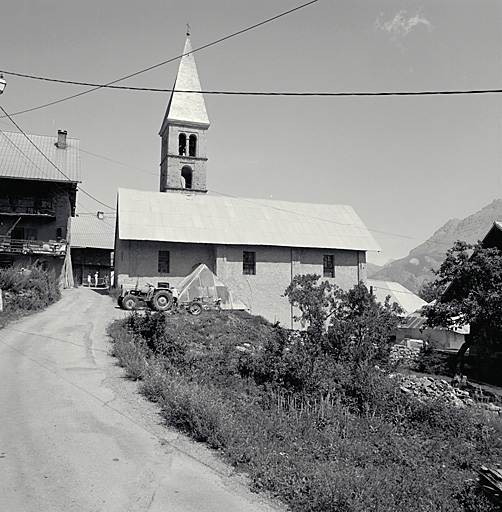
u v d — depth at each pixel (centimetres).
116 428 936
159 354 1602
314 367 1434
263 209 3956
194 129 4366
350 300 1725
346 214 4203
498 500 873
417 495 848
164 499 678
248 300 3497
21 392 1129
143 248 3309
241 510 667
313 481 766
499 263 2184
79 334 1911
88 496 671
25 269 3048
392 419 1340
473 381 2447
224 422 959
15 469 742
